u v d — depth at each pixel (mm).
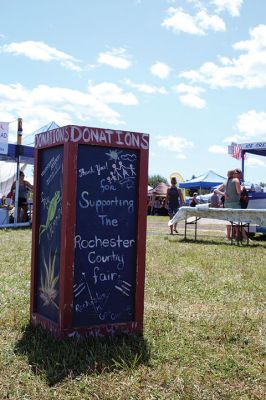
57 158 4191
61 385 3240
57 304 4121
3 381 3279
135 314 4281
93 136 4055
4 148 16672
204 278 6910
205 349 3965
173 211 15250
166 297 5754
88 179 4086
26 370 3473
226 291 6133
